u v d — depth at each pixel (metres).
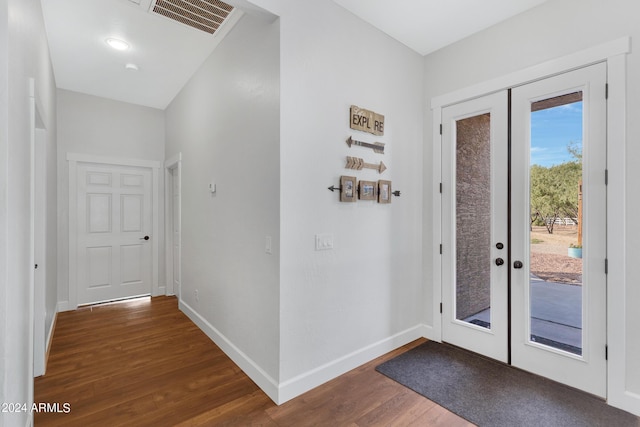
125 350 2.78
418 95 3.00
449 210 2.83
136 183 4.51
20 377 1.51
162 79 3.68
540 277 2.30
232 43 2.65
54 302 3.52
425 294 3.02
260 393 2.12
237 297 2.55
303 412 1.91
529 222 2.36
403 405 1.97
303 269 2.13
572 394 2.06
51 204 3.24
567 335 2.17
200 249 3.38
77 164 4.07
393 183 2.76
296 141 2.08
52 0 2.28
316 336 2.20
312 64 2.17
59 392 2.12
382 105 2.65
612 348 1.96
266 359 2.14
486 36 2.59
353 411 1.92
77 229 4.07
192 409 1.95
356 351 2.46
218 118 2.93
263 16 2.02
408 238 2.90
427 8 2.35
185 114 3.82
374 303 2.60
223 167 2.82
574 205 2.14
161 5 2.36
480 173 2.63
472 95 2.66
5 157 1.24
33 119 1.79
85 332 3.20
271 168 2.09
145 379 2.29
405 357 2.60
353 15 2.42
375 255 2.61
